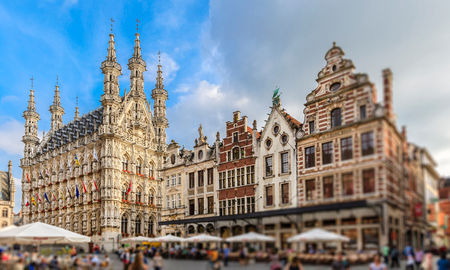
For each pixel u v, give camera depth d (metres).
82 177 92.19
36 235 44.06
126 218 87.44
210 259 38.66
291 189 49.22
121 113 90.94
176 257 49.00
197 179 61.94
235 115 58.56
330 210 42.25
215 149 59.94
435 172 39.31
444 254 26.77
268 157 53.06
